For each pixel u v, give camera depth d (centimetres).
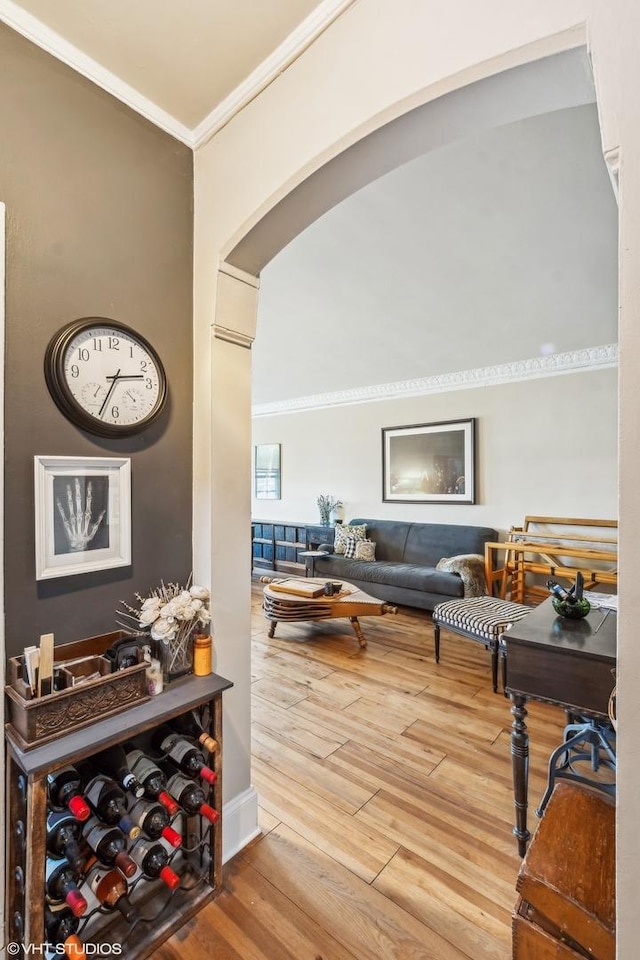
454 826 171
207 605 153
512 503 479
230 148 153
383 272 287
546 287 305
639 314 69
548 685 151
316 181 132
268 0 119
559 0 85
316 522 651
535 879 88
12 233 121
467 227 238
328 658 342
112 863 109
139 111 150
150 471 152
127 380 143
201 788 135
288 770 205
